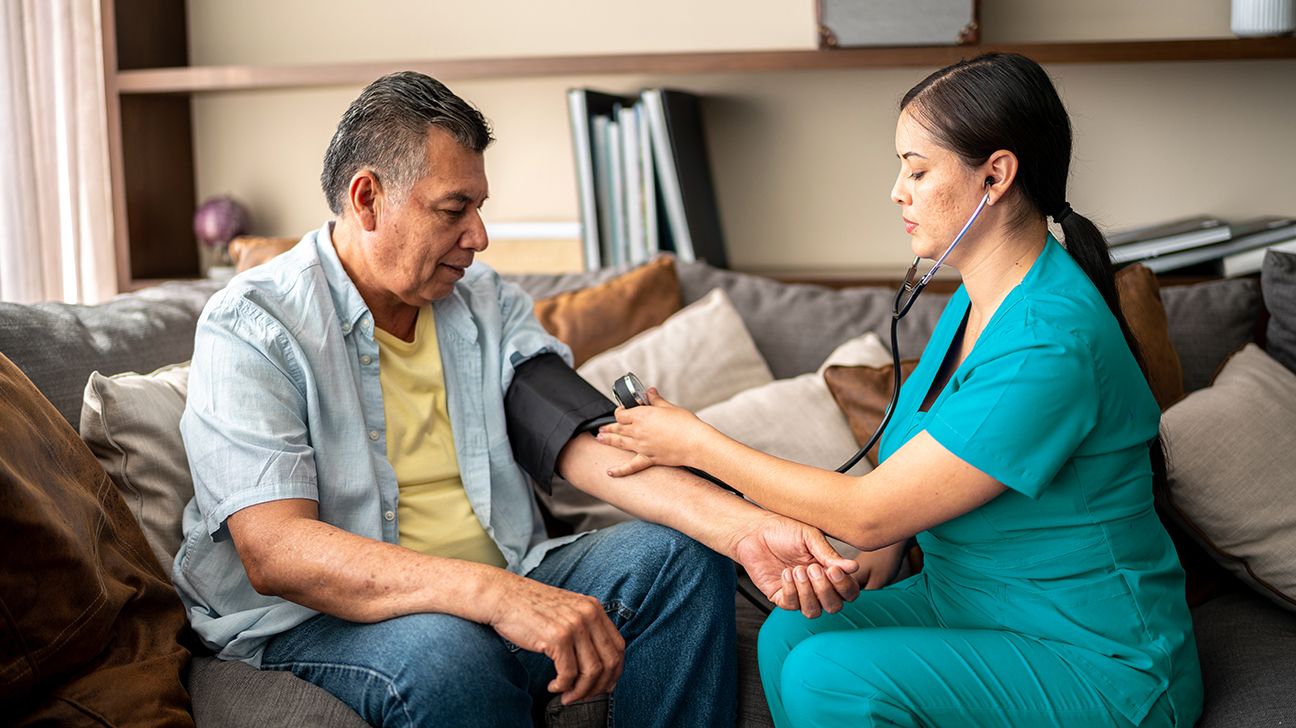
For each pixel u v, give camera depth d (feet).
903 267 8.39
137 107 8.61
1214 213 7.95
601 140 7.84
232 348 4.60
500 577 4.29
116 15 8.37
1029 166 4.33
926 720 4.24
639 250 7.89
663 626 4.78
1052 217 4.60
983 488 4.23
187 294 6.10
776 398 6.20
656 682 4.76
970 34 7.27
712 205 8.36
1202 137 7.91
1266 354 6.18
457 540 5.09
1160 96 7.91
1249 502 5.42
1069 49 7.18
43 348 5.08
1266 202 7.89
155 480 4.77
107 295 8.82
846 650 4.36
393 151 4.69
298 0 8.99
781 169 8.47
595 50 8.61
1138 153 7.98
